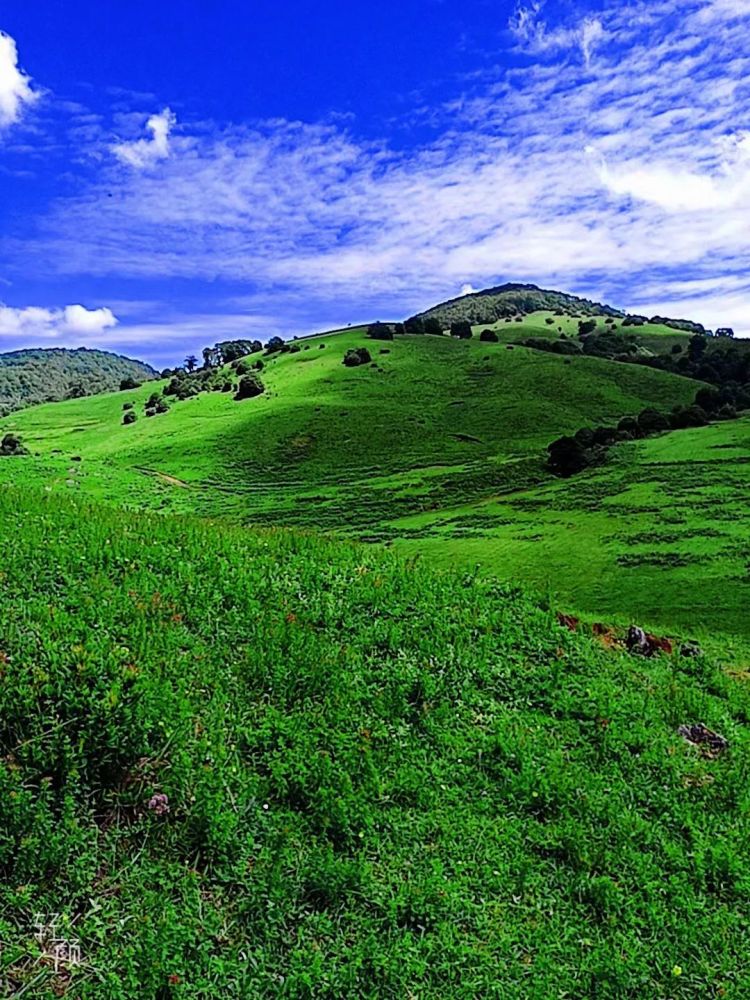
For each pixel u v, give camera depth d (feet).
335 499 277.23
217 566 43.62
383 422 412.57
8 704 24.22
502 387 467.11
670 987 21.93
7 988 18.38
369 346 585.22
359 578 46.39
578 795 29.58
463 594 47.14
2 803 21.71
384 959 20.92
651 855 27.12
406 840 25.86
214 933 20.99
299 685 32.53
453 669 37.35
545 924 23.43
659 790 31.35
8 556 38.17
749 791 32.30
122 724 25.03
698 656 50.21
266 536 54.44
